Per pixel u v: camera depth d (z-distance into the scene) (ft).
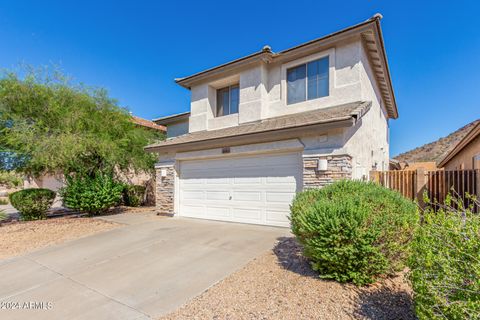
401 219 14.94
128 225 34.96
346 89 32.86
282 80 38.29
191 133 46.91
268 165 32.42
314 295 14.21
